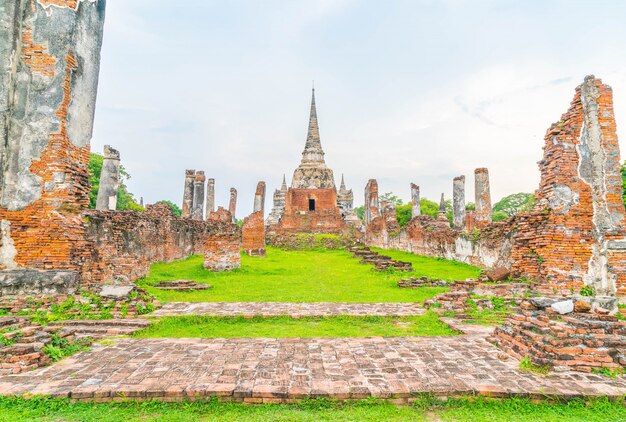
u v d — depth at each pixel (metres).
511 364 6.12
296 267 20.67
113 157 19.59
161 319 8.99
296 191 50.84
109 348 6.95
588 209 11.65
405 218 45.66
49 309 8.94
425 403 5.00
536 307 7.29
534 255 11.97
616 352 5.88
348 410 4.89
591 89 11.89
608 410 4.89
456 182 29.28
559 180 11.77
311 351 6.82
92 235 11.79
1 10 9.98
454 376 5.63
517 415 4.82
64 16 10.54
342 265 21.94
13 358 5.79
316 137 53.81
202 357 6.46
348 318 9.51
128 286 9.91
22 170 9.96
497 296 10.91
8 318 7.49
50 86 10.29
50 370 5.83
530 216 12.32
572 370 5.75
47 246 9.78
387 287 14.19
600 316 6.31
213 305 10.67
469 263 20.14
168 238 21.30
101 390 5.08
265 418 4.68
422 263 21.97
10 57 9.97
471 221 24.88
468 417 4.77
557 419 4.71
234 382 5.40
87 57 11.23
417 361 6.28
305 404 4.99
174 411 4.85
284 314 9.59
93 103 11.48
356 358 6.44
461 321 9.11
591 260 11.38
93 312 9.02
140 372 5.76
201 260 23.02
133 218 16.77
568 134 11.99
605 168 11.66
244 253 27.22
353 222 49.34
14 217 9.77
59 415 4.69
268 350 6.86
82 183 10.88
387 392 5.09
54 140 10.17
